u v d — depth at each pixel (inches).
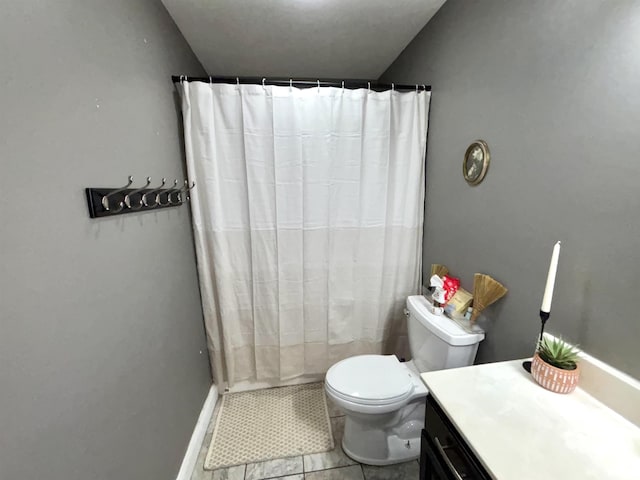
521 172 41.3
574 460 25.0
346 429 59.2
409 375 56.4
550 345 33.7
